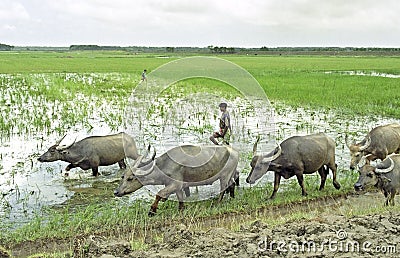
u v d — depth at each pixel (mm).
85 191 8969
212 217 7801
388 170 8055
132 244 6398
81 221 7328
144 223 7465
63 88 25734
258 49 123688
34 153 11391
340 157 11180
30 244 6715
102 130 14047
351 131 13906
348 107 18375
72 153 9508
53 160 9531
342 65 50906
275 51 119688
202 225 7461
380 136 10062
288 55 97062
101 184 9383
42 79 31500
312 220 6703
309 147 8531
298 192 8977
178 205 8211
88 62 58031
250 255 5363
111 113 16719
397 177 8094
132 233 6969
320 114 17031
